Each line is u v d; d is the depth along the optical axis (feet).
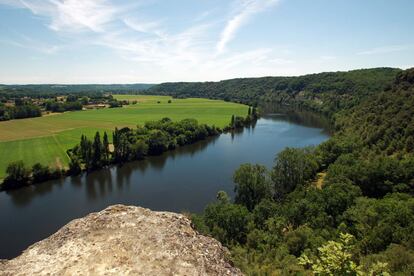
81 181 249.96
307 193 159.43
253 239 122.11
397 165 178.91
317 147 253.85
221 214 136.77
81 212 192.54
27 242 161.38
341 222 126.11
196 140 390.42
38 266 47.09
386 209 121.70
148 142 331.57
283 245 110.32
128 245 50.42
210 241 55.36
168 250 49.78
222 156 303.89
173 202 202.08
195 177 246.68
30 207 201.36
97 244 50.93
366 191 180.04
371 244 99.86
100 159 285.84
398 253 83.51
